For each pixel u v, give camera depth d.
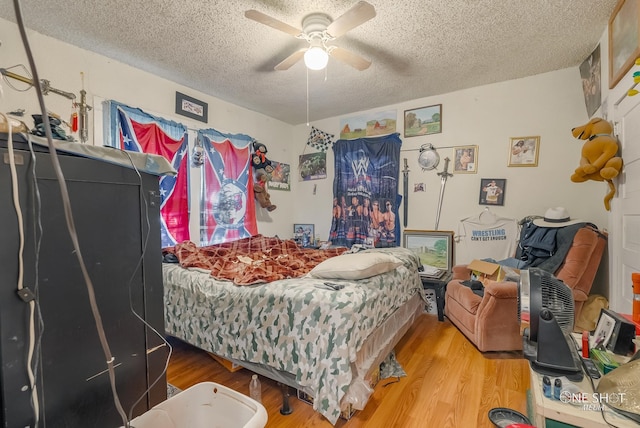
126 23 2.01
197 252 2.53
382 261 1.92
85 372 0.91
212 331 1.89
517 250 2.75
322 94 3.27
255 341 1.70
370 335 1.68
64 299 0.86
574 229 2.33
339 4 1.83
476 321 2.25
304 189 4.28
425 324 2.81
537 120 2.83
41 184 0.81
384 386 1.81
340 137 3.97
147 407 1.10
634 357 1.05
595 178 2.15
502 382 1.83
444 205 3.29
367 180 3.67
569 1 1.81
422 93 3.25
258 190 3.72
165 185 2.82
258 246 3.09
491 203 3.04
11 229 0.75
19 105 2.03
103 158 0.95
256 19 1.68
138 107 2.66
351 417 1.54
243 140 3.58
